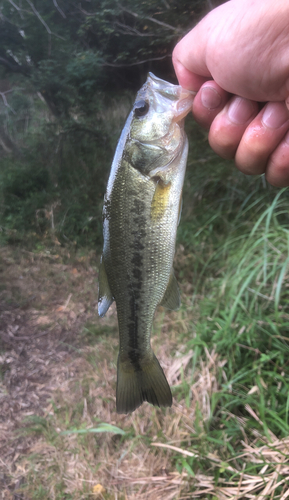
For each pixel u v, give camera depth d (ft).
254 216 1.72
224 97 0.63
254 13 0.51
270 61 0.52
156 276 0.68
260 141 0.61
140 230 0.66
